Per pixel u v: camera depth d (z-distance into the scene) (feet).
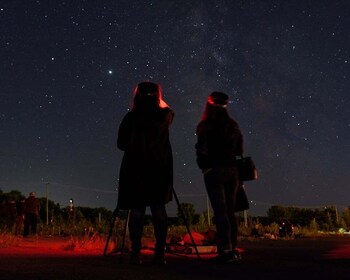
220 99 13.92
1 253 16.12
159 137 13.33
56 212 79.61
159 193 12.97
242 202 14.33
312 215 82.33
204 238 17.48
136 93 13.56
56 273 9.46
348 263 12.64
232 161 13.71
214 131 13.70
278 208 82.64
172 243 17.06
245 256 15.37
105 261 12.91
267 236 50.70
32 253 16.22
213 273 10.28
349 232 68.44
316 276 9.78
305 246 24.98
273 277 9.65
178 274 9.91
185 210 69.51
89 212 85.20
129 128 13.23
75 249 17.97
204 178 13.80
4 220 50.11
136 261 12.41
